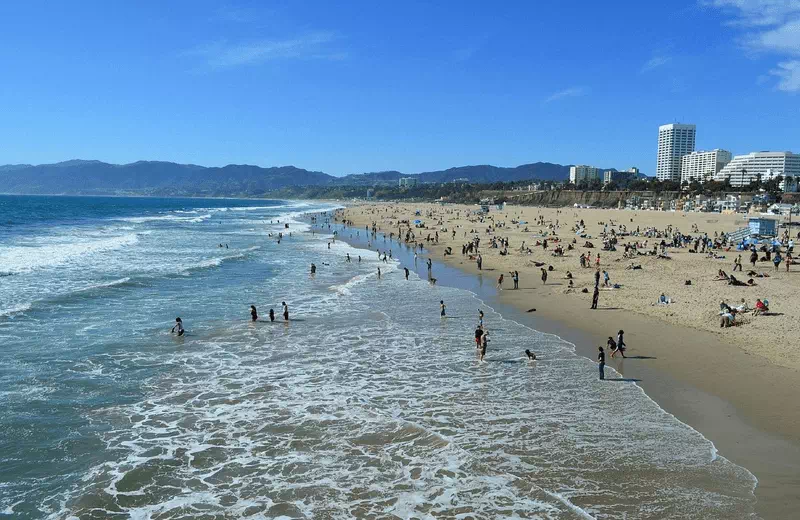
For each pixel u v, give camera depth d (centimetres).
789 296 3052
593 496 1159
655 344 2220
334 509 1126
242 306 3059
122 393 1736
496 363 2053
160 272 4134
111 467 1277
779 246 5059
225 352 2192
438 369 1994
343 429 1491
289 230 9662
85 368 1956
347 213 16900
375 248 6544
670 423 1499
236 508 1127
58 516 1085
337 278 4128
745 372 1859
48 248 5478
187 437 1440
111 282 3581
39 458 1309
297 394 1748
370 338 2416
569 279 3803
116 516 1093
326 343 2333
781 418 1504
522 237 7481
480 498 1159
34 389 1744
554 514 1099
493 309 2986
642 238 7144
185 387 1800
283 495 1175
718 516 1081
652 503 1130
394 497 1166
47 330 2434
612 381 1834
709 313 2650
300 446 1395
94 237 7075
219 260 4991
